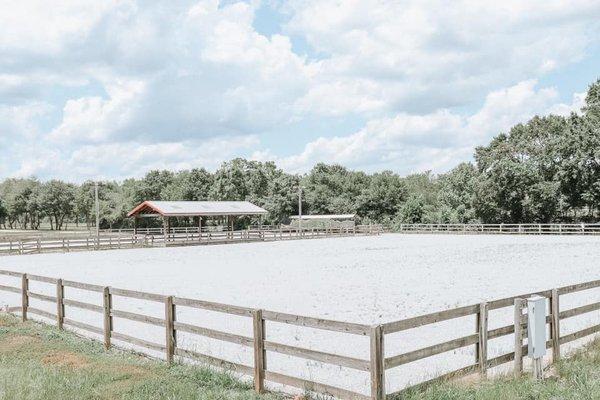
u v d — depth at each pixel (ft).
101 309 36.88
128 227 320.91
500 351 34.94
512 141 240.73
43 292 68.80
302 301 58.95
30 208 402.52
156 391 25.62
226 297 62.90
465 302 55.98
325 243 176.65
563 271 83.61
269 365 34.22
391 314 50.31
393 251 133.59
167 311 31.48
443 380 24.88
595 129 196.65
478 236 199.52
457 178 274.16
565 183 202.39
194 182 349.61
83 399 24.40
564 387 24.86
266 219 331.98
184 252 143.43
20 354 33.96
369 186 371.15
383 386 22.31
